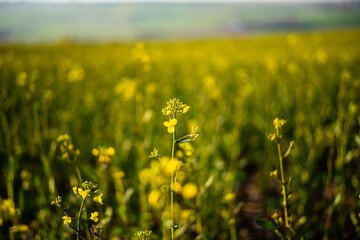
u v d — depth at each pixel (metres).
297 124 4.31
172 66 11.08
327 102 4.86
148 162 3.23
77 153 2.12
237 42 32.91
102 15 170.75
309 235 1.97
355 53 10.80
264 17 147.50
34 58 13.47
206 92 4.99
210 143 3.69
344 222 2.88
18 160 3.20
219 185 3.31
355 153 3.33
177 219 2.59
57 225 2.44
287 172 3.94
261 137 4.89
